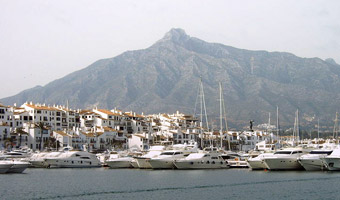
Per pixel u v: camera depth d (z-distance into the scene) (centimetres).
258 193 9162
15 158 15375
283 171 12850
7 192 9281
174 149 14662
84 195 8988
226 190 9575
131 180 11256
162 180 11194
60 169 14750
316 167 12675
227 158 15462
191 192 9331
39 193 9194
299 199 8531
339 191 9319
